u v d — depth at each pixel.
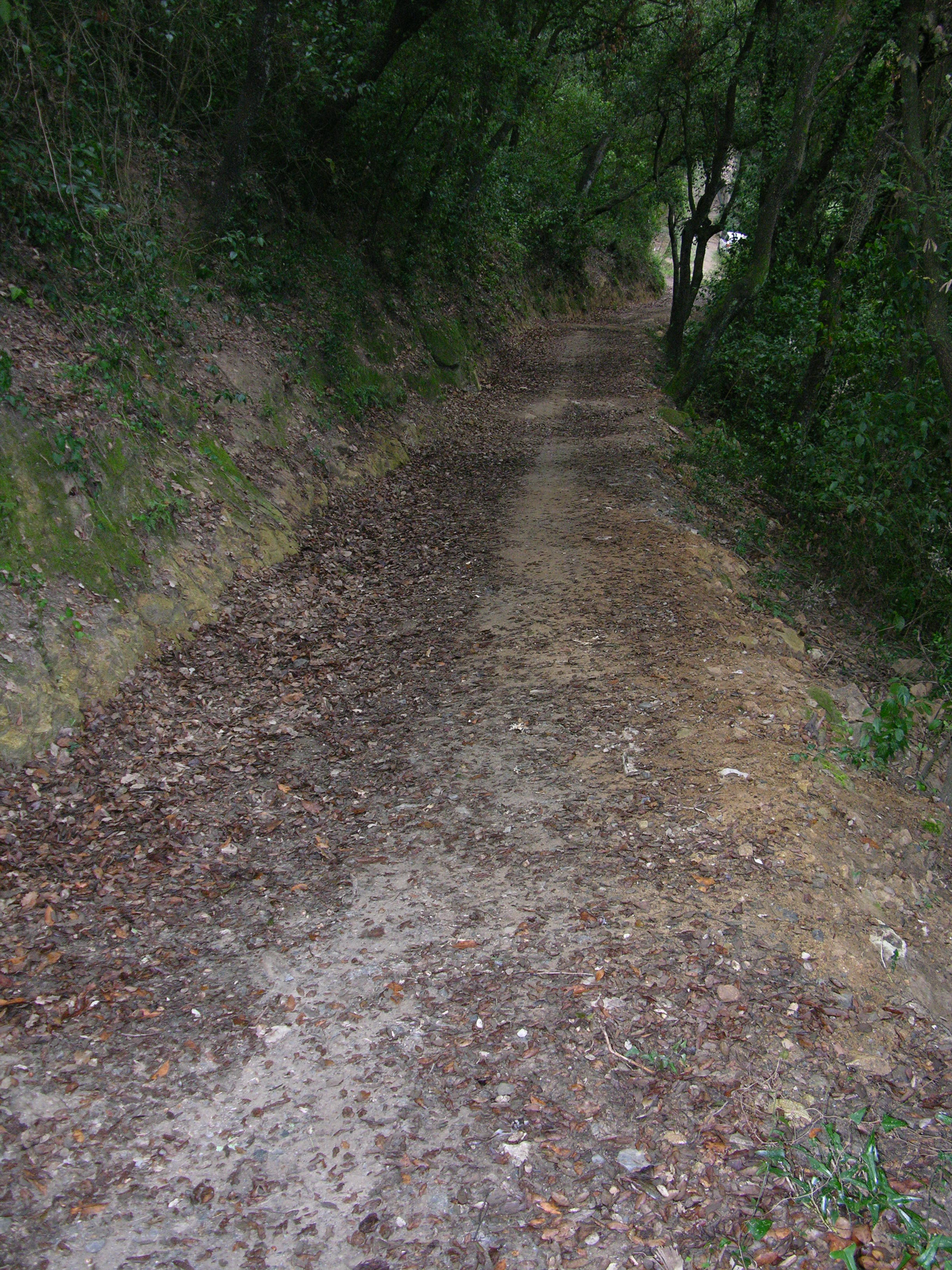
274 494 10.92
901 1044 4.02
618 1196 3.22
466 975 4.36
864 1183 3.26
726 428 18.70
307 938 4.72
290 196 15.34
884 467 10.33
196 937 4.75
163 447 9.28
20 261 8.55
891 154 12.57
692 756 6.20
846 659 9.45
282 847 5.57
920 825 6.05
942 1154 3.40
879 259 10.71
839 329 12.85
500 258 29.81
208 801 6.03
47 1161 3.41
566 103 30.52
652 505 12.47
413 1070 3.83
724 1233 3.08
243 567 9.27
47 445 7.45
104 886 5.10
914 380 9.98
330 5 13.01
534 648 8.23
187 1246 3.11
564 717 6.89
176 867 5.33
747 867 5.02
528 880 5.04
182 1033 4.09
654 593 9.36
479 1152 3.43
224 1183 3.36
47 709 6.20
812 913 4.73
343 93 13.88
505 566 10.50
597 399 20.89
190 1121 3.63
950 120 10.73
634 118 24.22
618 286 45.56
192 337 11.16
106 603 7.22
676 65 20.45
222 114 13.44
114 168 10.23
